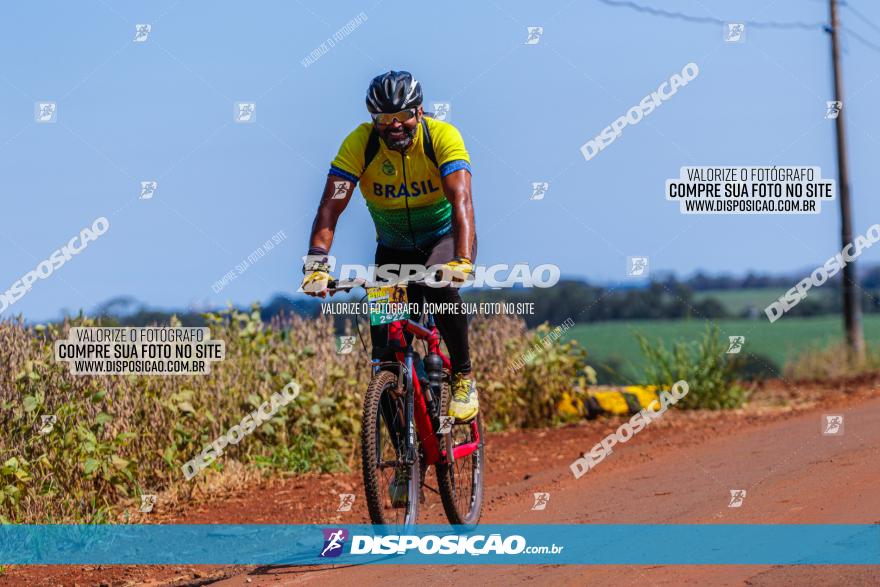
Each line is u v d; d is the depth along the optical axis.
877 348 30.03
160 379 13.70
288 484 13.55
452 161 9.29
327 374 15.70
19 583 9.41
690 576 7.51
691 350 21.72
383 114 9.06
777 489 10.34
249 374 14.98
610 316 48.91
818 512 8.98
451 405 9.72
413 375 9.30
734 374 21.73
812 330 49.50
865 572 6.92
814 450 12.72
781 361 29.86
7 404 11.22
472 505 10.30
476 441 10.45
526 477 13.88
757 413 19.75
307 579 8.68
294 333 16.25
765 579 7.14
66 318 13.24
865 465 10.88
